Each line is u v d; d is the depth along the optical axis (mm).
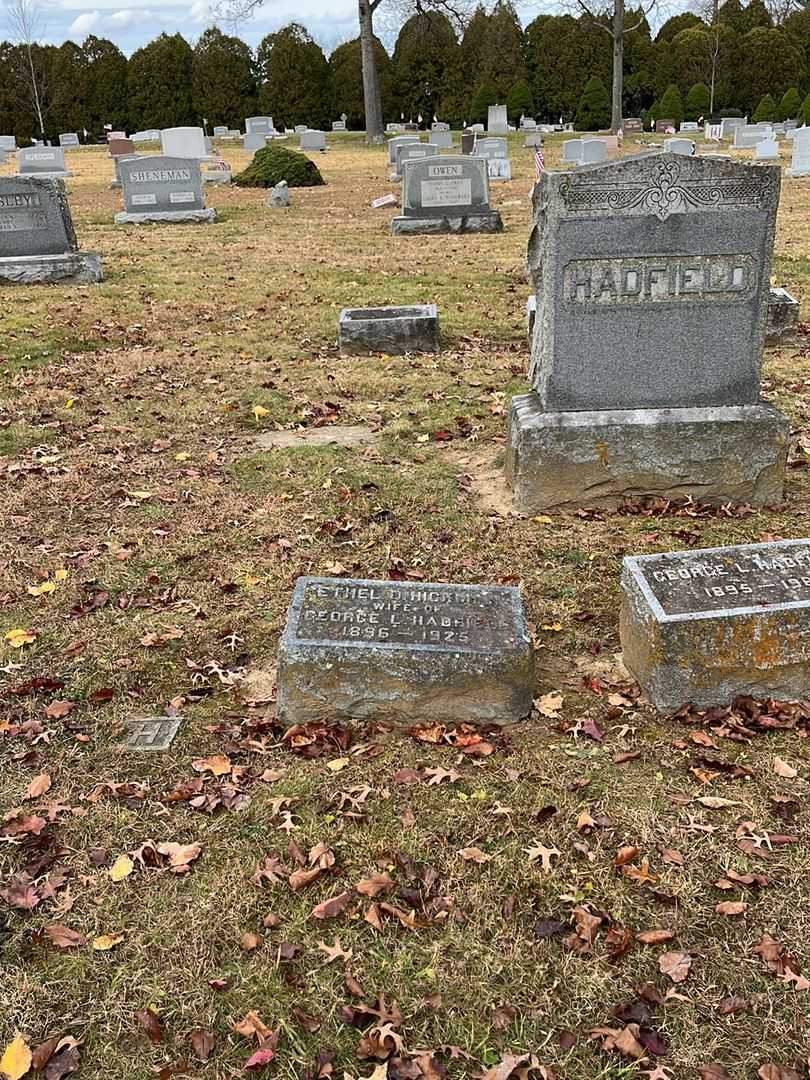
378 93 40719
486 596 4191
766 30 51125
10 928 3031
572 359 5836
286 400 8359
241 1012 2744
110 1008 2762
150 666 4461
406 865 3242
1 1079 2559
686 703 3959
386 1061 2586
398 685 3865
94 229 19016
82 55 51250
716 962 2854
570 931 2990
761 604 3898
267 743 3881
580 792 3555
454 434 7426
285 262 14938
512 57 51594
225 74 50344
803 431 7207
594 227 5527
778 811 3434
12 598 5078
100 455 7168
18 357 9789
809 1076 2525
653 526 5746
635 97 54750
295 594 4211
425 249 15891
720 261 5625
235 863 3279
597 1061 2580
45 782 3670
